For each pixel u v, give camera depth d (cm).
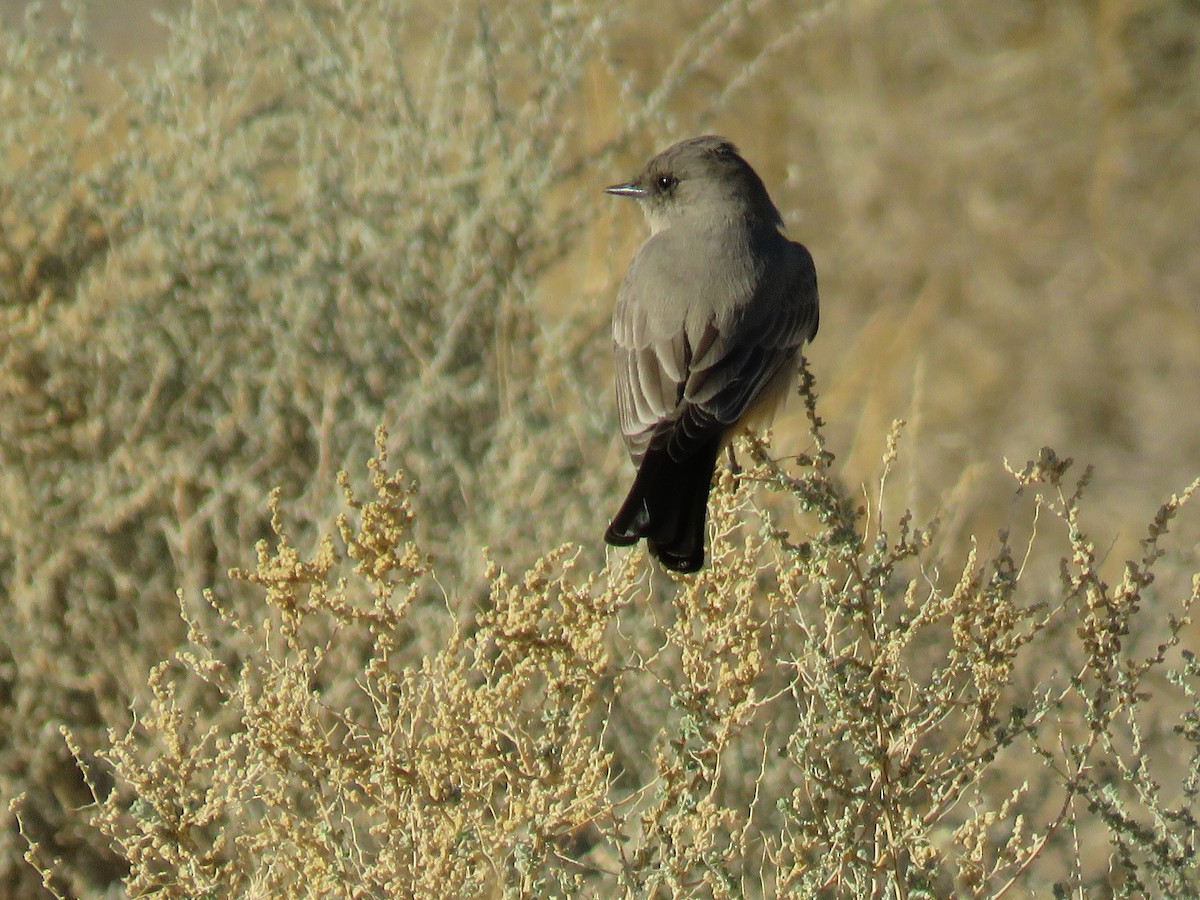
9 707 1073
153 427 1137
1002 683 770
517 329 1214
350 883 759
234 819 938
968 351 1744
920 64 1970
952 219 1889
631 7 1869
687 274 1016
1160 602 1087
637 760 983
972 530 1319
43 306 1130
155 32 1487
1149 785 761
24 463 1106
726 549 803
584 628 759
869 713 730
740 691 767
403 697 788
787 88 1914
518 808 736
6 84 1191
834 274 1869
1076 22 2030
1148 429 1656
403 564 763
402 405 1163
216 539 1088
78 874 1037
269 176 1315
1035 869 963
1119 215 1916
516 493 1120
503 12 1289
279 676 888
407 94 1236
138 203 1195
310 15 1228
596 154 1259
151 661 1073
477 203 1227
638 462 983
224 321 1163
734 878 762
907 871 731
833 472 1335
